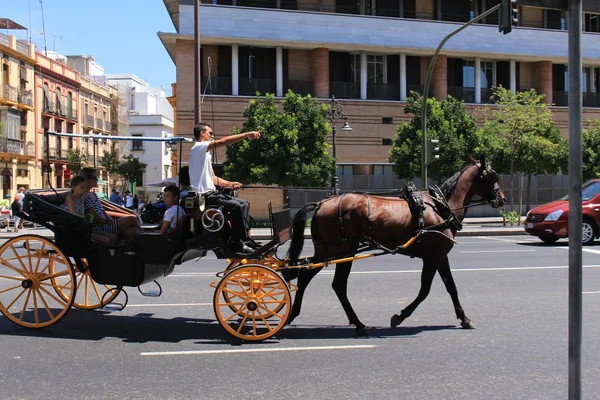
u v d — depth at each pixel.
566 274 11.82
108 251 7.31
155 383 5.32
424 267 7.37
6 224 26.34
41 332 7.28
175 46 32.44
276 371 5.68
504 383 5.30
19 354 6.30
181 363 5.96
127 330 7.39
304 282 7.44
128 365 5.89
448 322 7.77
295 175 24.98
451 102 29.86
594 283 10.70
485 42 35.38
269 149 25.05
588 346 6.53
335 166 26.09
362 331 7.08
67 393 5.05
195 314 8.30
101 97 55.03
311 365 5.88
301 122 25.69
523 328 7.38
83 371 5.69
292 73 33.97
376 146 34.44
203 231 7.11
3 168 38.66
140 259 7.25
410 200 7.30
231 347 6.59
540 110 30.95
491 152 28.78
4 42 39.28
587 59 37.09
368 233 7.21
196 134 7.46
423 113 21.41
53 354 6.30
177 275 12.03
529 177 31.34
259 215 25.03
